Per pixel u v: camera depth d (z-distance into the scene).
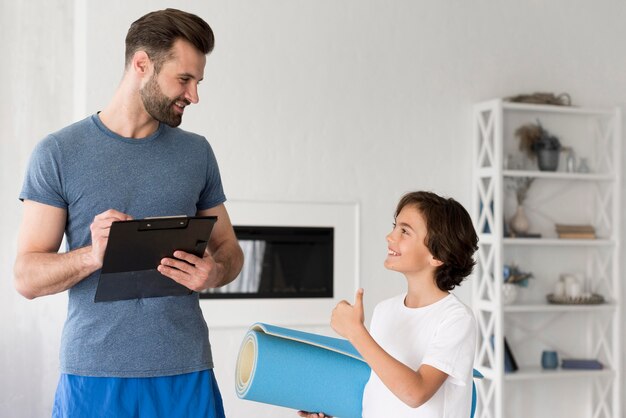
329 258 4.36
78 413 1.96
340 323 2.01
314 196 4.35
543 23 4.89
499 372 4.43
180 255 1.91
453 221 2.12
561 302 4.74
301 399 2.20
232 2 4.20
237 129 4.21
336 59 4.40
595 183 5.01
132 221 1.79
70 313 2.02
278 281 4.27
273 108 4.28
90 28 3.94
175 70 1.99
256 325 2.24
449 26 4.66
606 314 4.93
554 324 4.89
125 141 2.04
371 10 4.48
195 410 2.06
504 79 4.79
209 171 2.23
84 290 2.00
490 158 4.54
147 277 1.93
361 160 4.44
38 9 4.25
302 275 4.32
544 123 4.91
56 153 1.98
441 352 1.99
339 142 4.40
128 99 2.03
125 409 1.98
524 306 4.55
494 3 4.77
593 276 5.00
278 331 2.19
